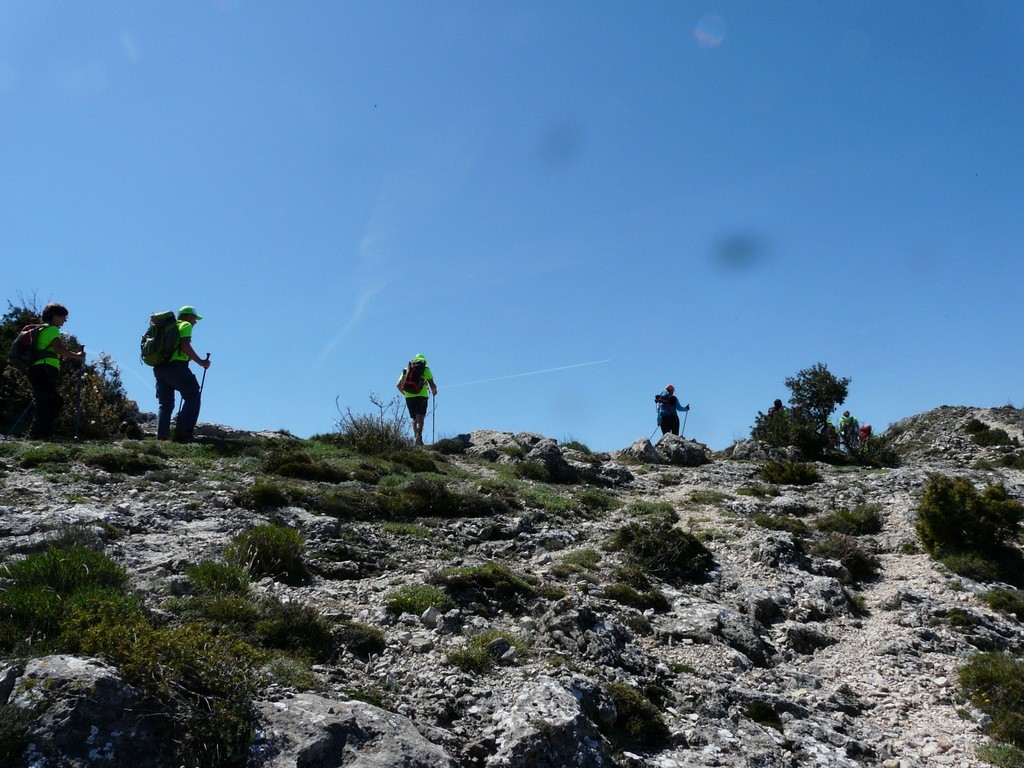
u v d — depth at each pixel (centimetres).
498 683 809
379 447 2059
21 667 600
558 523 1631
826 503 2017
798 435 3114
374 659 821
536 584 1170
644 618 1145
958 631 1282
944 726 998
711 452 3114
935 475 2031
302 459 1681
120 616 711
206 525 1158
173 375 1803
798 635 1206
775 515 1914
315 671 757
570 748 718
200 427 2056
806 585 1402
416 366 2375
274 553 1041
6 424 1762
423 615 959
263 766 590
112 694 590
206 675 634
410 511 1520
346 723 641
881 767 879
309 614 838
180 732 597
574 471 2197
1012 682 1060
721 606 1251
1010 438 3706
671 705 903
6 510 1048
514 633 978
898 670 1143
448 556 1275
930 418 4822
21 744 540
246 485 1434
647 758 787
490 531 1462
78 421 1697
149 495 1273
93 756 552
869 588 1499
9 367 1817
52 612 689
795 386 3600
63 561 793
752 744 847
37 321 1991
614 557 1422
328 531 1244
